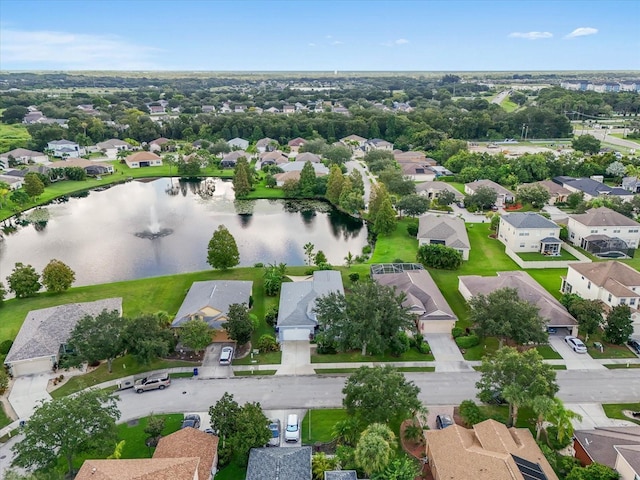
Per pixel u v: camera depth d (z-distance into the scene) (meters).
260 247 103.25
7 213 124.00
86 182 156.62
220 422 44.69
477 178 149.00
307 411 51.44
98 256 98.00
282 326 64.31
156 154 194.50
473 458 39.88
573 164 151.75
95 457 43.81
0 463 44.47
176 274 85.12
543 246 92.44
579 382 56.22
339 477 39.97
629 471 38.09
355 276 81.38
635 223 94.62
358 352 62.38
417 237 98.62
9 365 56.91
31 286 76.19
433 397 53.56
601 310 63.84
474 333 65.44
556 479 39.78
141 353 54.97
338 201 132.50
